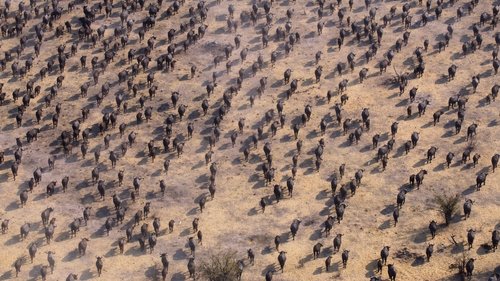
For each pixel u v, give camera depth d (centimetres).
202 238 19375
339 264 18425
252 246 19112
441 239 18938
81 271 18488
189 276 18300
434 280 17862
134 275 18375
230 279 17862
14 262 18700
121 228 19762
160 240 19338
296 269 18375
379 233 19275
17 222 19925
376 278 17162
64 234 19588
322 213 19962
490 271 17962
